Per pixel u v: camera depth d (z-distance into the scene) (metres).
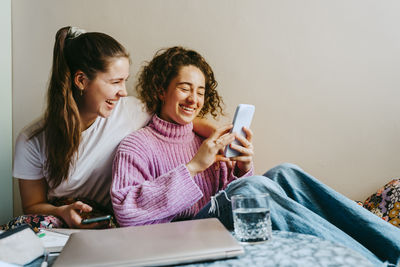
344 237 0.82
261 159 1.52
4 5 1.42
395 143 1.54
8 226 1.09
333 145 1.54
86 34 1.38
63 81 1.37
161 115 1.42
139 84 1.46
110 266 0.59
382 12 1.54
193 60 1.42
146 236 0.71
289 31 1.52
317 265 0.58
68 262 0.60
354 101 1.54
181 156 1.35
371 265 0.57
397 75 1.54
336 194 0.93
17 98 1.44
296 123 1.53
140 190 1.09
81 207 1.13
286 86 1.53
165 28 1.49
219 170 1.35
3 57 1.42
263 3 1.52
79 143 1.36
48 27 1.46
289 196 0.98
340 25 1.54
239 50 1.51
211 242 0.65
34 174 1.37
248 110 1.17
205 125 1.41
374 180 1.53
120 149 1.28
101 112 1.38
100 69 1.36
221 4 1.51
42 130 1.38
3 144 1.42
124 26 1.48
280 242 0.71
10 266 0.59
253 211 0.71
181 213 1.28
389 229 0.85
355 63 1.54
